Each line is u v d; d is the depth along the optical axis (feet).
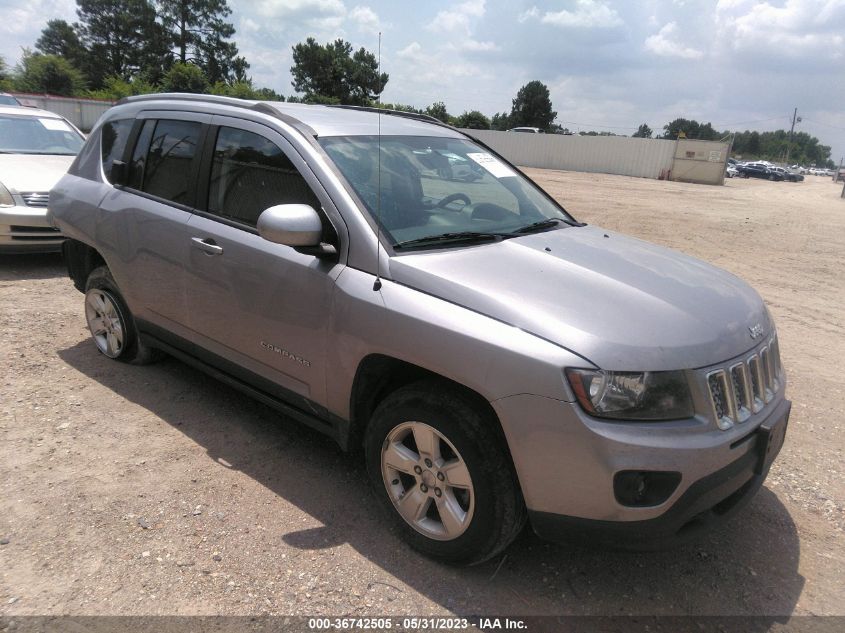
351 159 10.77
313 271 10.02
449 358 8.31
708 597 9.00
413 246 9.75
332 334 9.75
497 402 7.94
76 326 18.11
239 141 11.75
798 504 11.49
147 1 245.45
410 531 9.44
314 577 8.89
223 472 11.33
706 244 40.45
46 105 117.29
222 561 9.10
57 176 24.31
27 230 22.41
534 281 8.95
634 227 47.24
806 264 34.96
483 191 12.33
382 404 9.51
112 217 13.89
